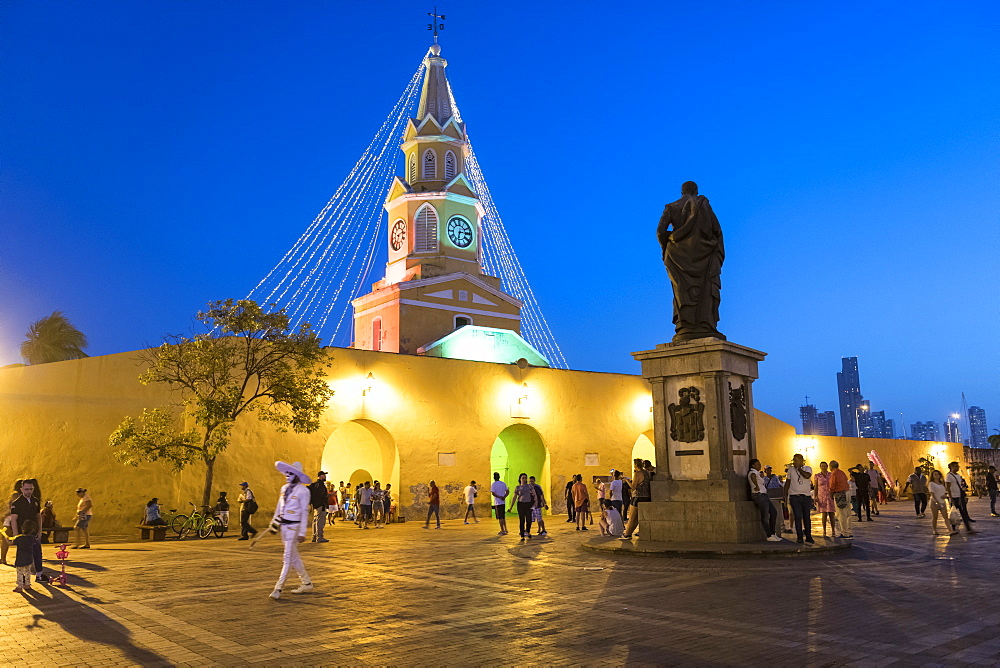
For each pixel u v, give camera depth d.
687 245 17.50
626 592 10.75
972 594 10.05
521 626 8.61
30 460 23.94
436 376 30.67
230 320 23.30
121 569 14.20
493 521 28.70
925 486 25.89
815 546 14.72
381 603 10.16
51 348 35.66
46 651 7.76
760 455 38.06
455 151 49.09
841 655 7.13
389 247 48.97
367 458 33.03
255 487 25.80
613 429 35.28
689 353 16.69
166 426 22.80
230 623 8.95
